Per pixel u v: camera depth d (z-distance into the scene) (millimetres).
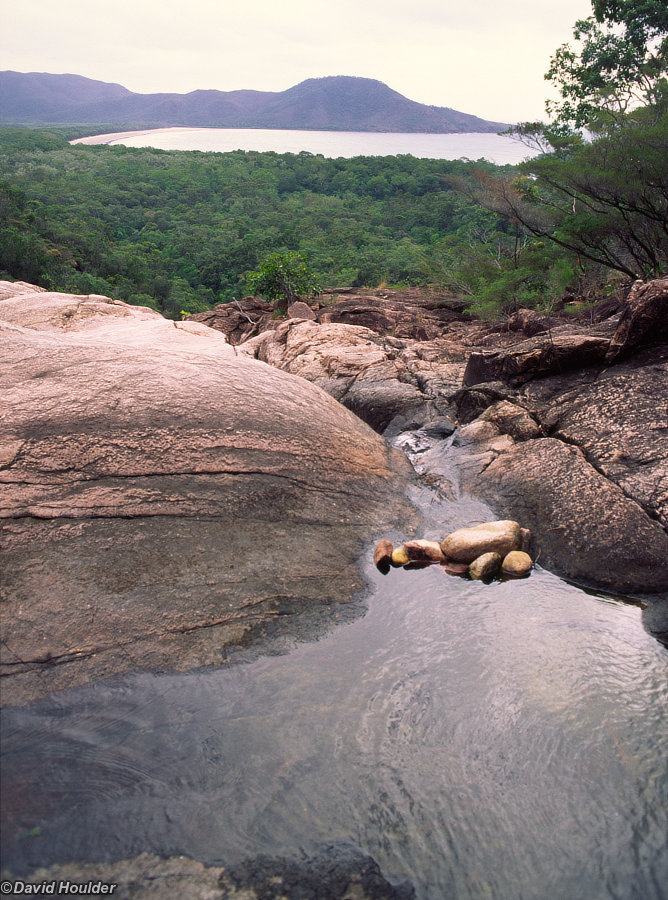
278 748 2801
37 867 2287
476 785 2625
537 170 11891
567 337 5984
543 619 3648
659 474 4406
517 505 4734
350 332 9172
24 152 199875
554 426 5410
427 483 5328
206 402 4852
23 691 3047
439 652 3396
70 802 2533
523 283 14766
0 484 4035
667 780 2605
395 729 2898
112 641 3336
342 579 4027
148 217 129250
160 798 2562
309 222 116312
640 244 11664
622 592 3859
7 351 5000
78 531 3932
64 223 103312
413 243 99438
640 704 2992
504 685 3141
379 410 6941
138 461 4355
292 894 2201
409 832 2430
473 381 6891
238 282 86875
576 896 2199
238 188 153000
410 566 4250
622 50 20750
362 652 3400
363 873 2277
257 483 4566
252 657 3328
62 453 4262
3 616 3389
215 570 3875
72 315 8062
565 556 4180
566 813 2496
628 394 5230
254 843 2387
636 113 12805
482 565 4078
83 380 4777
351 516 4668
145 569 3787
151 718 2947
